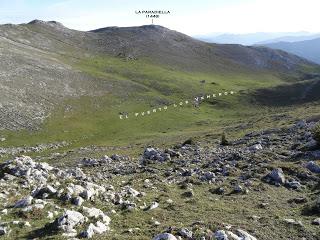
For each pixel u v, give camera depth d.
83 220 19.94
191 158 45.00
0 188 25.80
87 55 197.38
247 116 121.44
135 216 21.89
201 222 20.44
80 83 124.38
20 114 91.31
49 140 83.44
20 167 30.17
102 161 50.97
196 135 77.25
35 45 188.62
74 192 24.36
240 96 146.38
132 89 133.25
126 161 50.31
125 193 26.48
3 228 18.78
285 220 21.41
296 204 24.86
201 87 156.88
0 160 67.56
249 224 20.98
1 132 82.00
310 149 38.28
